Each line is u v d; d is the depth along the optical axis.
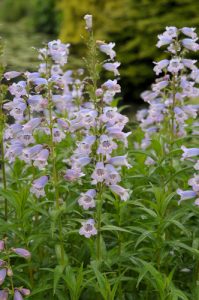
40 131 6.01
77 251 5.51
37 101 5.04
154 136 6.38
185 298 4.66
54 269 4.89
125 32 13.52
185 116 6.22
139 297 5.40
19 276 4.98
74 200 5.07
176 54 5.94
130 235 5.44
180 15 13.19
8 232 5.41
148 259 5.26
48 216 4.91
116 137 4.68
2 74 5.16
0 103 5.14
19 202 4.95
